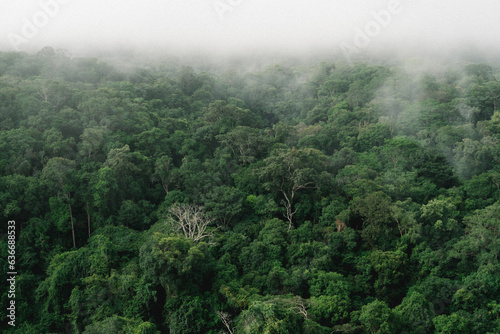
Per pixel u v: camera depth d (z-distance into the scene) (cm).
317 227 6706
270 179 7294
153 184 7912
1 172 6397
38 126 7462
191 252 4925
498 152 8294
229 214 6825
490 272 5225
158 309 5156
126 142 8044
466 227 6172
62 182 6312
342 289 5234
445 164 7675
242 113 10475
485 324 4644
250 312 4372
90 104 8225
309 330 4231
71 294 5094
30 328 4962
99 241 5600
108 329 4378
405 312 4809
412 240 5962
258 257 5947
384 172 8200
